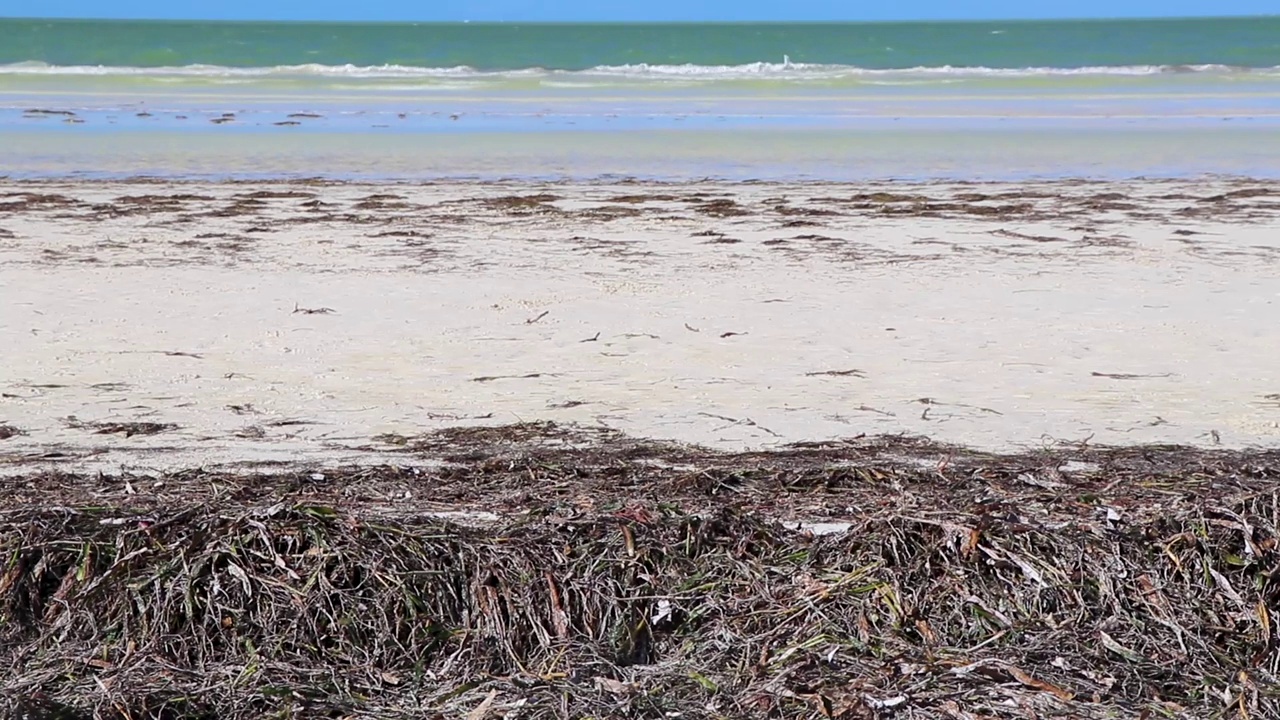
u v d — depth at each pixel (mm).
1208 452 5621
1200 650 4012
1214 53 54156
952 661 3881
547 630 4086
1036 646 3980
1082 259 10984
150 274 10188
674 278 10125
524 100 31266
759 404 6562
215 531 4340
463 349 7801
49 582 4215
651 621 4141
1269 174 17922
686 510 4629
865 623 4062
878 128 24594
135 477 5129
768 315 8781
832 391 6828
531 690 3803
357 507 4680
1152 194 15367
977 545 4316
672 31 79875
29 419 6230
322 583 4141
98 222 12945
